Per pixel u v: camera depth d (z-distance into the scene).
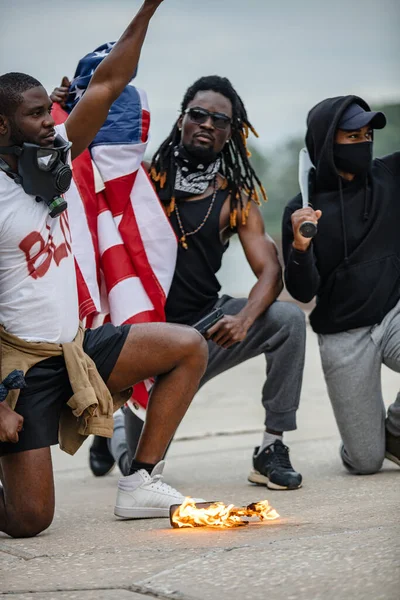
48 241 3.30
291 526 3.16
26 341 3.30
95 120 3.49
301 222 4.16
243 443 5.67
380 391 4.50
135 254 4.26
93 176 4.25
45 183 3.21
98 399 3.34
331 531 2.99
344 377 4.43
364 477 4.42
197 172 4.42
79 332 3.46
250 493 4.11
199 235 4.41
